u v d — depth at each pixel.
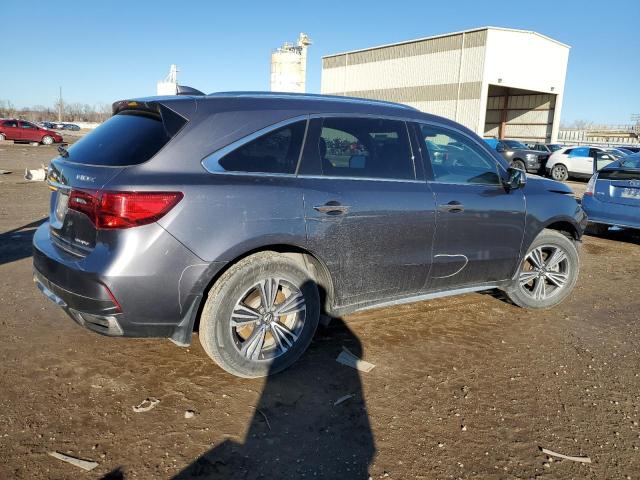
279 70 46.06
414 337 4.08
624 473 2.55
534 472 2.54
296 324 3.39
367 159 3.59
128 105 3.34
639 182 7.55
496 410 3.06
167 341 3.81
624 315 4.79
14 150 27.16
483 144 4.26
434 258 3.84
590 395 3.28
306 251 3.29
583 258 7.13
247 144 3.12
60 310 4.32
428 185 3.81
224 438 2.70
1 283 4.94
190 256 2.85
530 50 36.31
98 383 3.17
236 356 3.14
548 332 4.30
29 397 2.98
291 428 2.82
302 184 3.23
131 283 2.75
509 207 4.22
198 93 3.48
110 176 2.83
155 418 2.84
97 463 2.46
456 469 2.54
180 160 2.92
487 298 5.12
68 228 3.02
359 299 3.63
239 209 2.97
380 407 3.05
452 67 36.78
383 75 42.59
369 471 2.50
